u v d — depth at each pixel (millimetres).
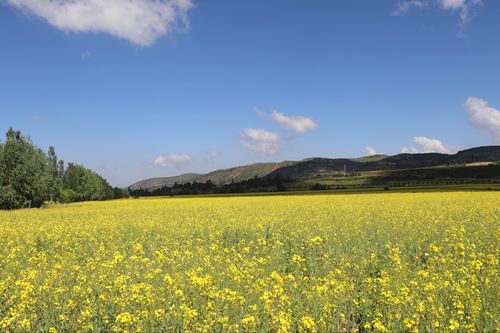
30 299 9031
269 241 18531
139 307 8609
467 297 8781
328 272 12055
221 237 19797
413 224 22469
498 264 11859
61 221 30250
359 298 9703
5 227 25266
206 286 9344
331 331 8086
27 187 58156
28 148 62562
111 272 11758
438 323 7738
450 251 14898
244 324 7586
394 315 8180
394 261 12602
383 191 74875
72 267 12445
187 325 8008
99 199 119188
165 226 24734
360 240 17703
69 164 117312
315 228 21906
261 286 9977
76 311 9188
